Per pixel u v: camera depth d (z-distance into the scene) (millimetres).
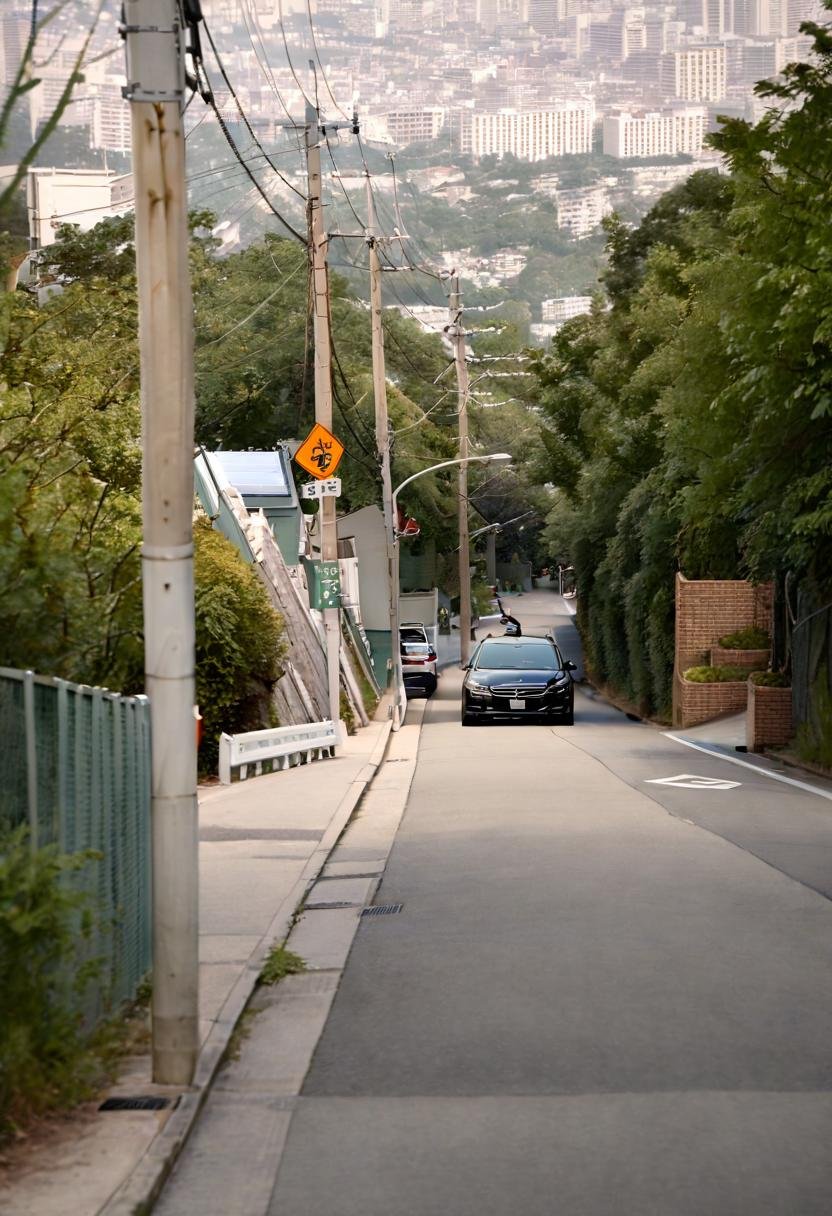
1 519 8742
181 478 7703
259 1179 6582
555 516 79000
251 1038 8898
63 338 17422
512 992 9664
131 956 9469
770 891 12977
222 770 24422
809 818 18328
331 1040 8797
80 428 14086
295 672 34094
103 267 30688
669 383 42594
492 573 144500
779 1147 6785
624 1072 7934
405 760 30328
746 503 25797
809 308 19562
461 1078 7941
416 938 11555
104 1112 7242
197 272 30875
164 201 7582
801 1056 8164
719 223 48031
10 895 6586
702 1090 7609
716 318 24406
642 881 13547
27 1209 5945
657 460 46812
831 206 19891
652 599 46719
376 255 45562
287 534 44188
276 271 70938
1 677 7074
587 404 56875
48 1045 7188
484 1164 6664
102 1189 6164
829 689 25391
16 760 7250
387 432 45781
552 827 17641
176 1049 7648
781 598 33906
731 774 24750
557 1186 6375
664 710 45344
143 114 7559
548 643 42719
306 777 25297
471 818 19109
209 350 63656
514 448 116688
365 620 63312
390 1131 7152
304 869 15109
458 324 70000
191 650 7785
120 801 9164
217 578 26281
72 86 8242
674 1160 6641
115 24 8500
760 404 23438
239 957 10820
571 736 35625
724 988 9609
